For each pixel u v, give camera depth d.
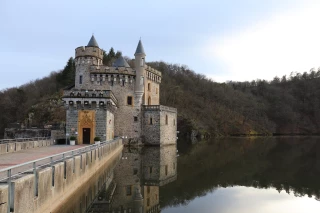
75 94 39.78
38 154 24.39
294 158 42.62
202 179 27.05
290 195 21.67
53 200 14.23
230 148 59.38
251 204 19.16
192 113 113.94
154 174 28.66
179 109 111.62
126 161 37.16
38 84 113.19
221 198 20.58
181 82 137.50
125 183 24.53
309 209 18.27
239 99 138.50
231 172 30.75
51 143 39.25
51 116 75.44
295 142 79.75
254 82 169.50
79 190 19.59
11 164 17.61
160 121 59.06
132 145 57.81
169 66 145.62
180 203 19.12
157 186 23.81
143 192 21.73
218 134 113.19
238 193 22.16
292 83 158.12
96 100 39.81
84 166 21.14
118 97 57.97
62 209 15.68
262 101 144.38
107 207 17.66
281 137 110.38
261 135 124.25
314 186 24.59
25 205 10.96
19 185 10.45
